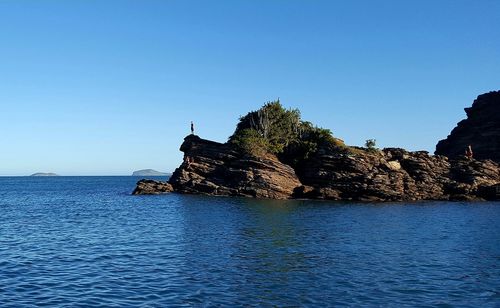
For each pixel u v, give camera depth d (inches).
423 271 1119.0
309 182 3784.5
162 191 4175.7
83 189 6378.0
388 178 3597.4
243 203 3122.5
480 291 950.4
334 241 1565.0
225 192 3772.1
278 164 3764.8
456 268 1155.9
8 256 1290.6
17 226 2011.6
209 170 4020.7
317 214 2460.6
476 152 4899.1
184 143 4315.9
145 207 2908.5
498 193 3602.4
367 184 3565.5
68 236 1685.5
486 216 2444.6
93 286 967.0
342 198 3590.1
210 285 974.4
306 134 4242.1
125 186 7608.3
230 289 944.9
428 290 952.9
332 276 1058.7
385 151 3934.5
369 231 1819.6
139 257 1270.9
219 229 1847.9
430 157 3895.2
